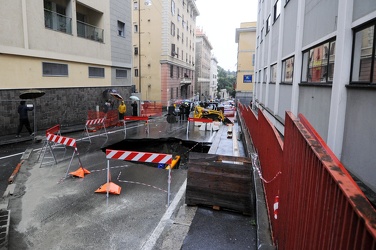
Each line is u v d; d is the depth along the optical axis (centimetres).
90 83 1850
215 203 519
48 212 536
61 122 1588
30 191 641
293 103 906
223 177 518
